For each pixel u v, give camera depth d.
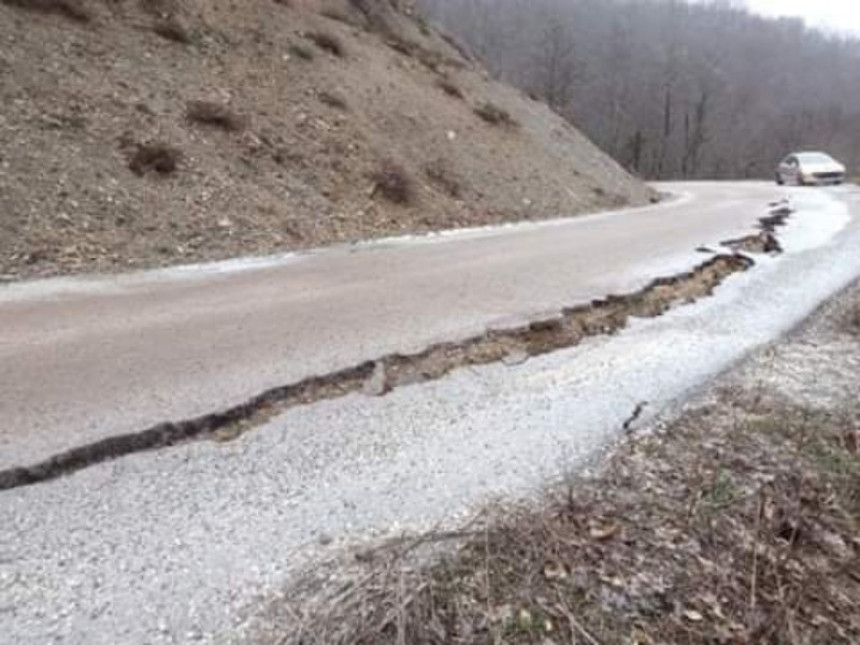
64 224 6.64
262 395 3.84
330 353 4.54
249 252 7.48
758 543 2.84
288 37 12.83
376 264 7.46
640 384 4.53
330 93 11.90
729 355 5.18
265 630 2.15
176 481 2.99
